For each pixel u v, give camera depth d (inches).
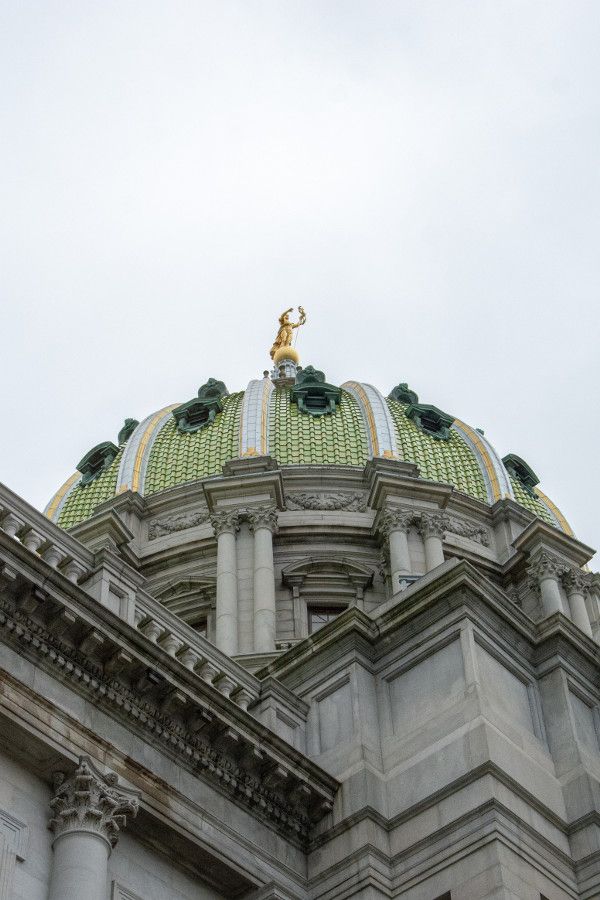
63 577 1243.2
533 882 1283.2
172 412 3353.8
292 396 3277.6
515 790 1343.5
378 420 3157.0
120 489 3083.2
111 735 1259.8
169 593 2746.1
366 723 1449.3
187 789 1300.4
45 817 1186.6
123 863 1224.8
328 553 2795.3
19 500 1380.4
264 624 2581.2
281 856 1354.6
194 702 1306.6
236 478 2822.3
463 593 1476.4
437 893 1288.1
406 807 1365.7
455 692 1417.3
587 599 2876.5
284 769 1362.0
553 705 1486.2
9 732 1179.3
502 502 3043.8
